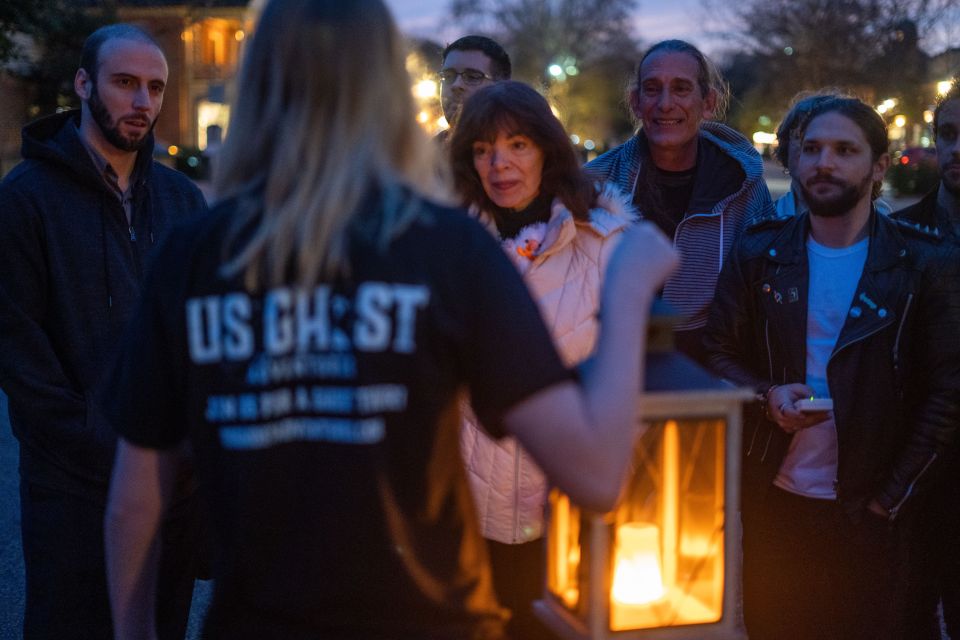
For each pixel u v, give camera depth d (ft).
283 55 4.26
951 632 10.03
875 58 62.59
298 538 4.12
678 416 4.45
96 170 9.03
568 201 8.52
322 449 4.08
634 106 11.84
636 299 4.22
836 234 8.75
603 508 4.09
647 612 4.58
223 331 4.23
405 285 4.06
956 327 8.26
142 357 4.51
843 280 8.66
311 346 4.09
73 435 8.71
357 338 4.04
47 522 8.85
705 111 11.41
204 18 107.86
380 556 4.06
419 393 4.06
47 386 8.69
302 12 4.26
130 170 9.56
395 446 4.06
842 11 64.39
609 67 167.02
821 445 8.63
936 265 8.32
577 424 4.00
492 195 8.69
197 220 4.48
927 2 59.36
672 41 11.30
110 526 4.81
